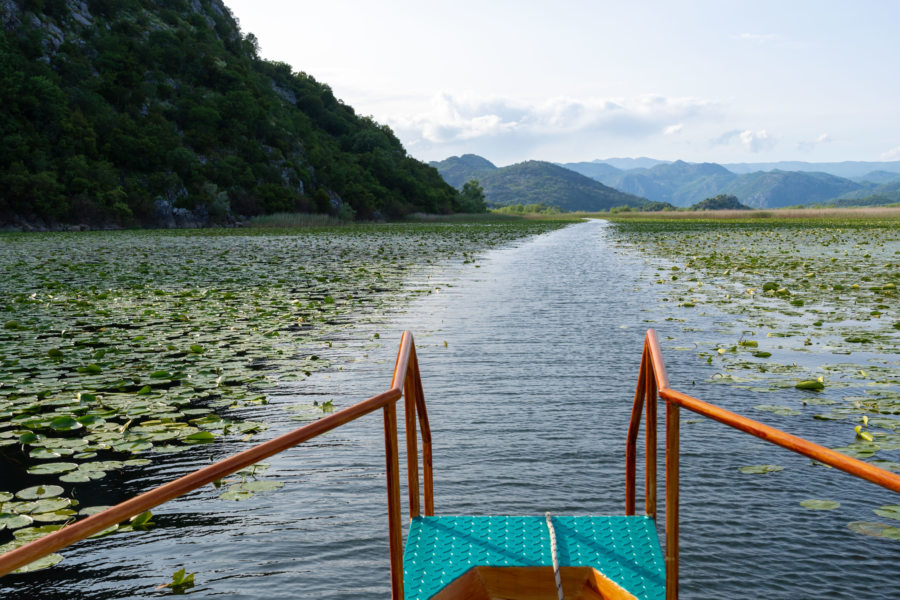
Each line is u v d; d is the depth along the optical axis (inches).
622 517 117.6
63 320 428.8
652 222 2859.3
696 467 188.9
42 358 324.2
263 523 158.7
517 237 1565.0
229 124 3051.2
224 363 315.6
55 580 136.1
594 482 181.2
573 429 223.1
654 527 114.3
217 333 386.9
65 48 2758.4
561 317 434.9
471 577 102.3
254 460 74.7
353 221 3157.0
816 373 289.3
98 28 3026.6
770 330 385.4
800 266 762.2
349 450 205.3
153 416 237.9
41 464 193.3
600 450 204.4
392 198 3646.7
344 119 4340.6
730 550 144.0
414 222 3344.0
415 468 116.6
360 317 440.5
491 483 180.5
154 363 314.5
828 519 157.2
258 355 331.3
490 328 399.5
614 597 97.3
